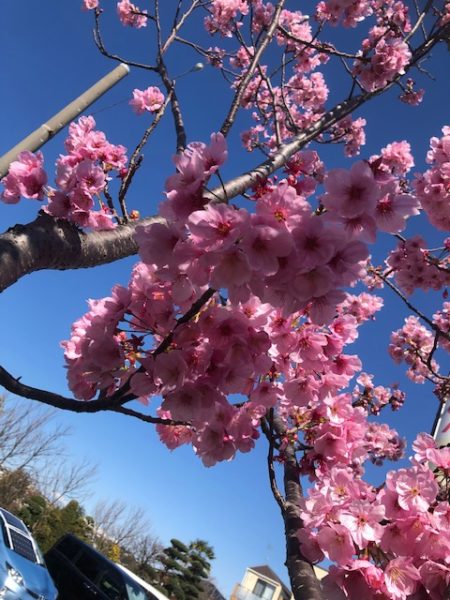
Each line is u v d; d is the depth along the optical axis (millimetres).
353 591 437
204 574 8648
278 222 350
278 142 981
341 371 640
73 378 515
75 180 539
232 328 433
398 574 430
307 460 734
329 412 716
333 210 360
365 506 458
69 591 2299
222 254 351
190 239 364
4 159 1142
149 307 457
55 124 1236
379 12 1399
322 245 351
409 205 377
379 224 379
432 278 1302
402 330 1884
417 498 461
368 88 1053
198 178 377
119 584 2271
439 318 1793
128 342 463
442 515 468
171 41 1090
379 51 1032
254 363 441
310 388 644
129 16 1563
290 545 575
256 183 457
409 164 1243
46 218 502
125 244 556
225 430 542
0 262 434
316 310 375
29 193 554
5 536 1854
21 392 417
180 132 862
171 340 430
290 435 762
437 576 426
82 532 6535
